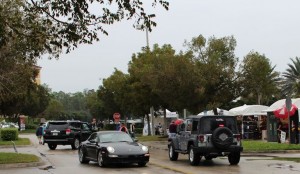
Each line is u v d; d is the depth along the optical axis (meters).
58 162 21.44
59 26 12.20
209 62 35.00
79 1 11.52
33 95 64.62
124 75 54.12
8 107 50.66
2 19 12.88
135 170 17.45
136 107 51.44
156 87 35.91
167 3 11.41
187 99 35.22
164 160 21.78
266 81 36.44
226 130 18.66
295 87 62.78
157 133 56.38
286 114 29.22
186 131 19.86
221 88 35.88
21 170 18.00
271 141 32.34
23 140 41.66
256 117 46.81
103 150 18.52
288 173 15.70
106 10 12.07
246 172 16.20
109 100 70.38
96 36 12.38
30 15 12.91
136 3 11.55
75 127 31.56
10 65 22.44
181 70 34.53
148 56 44.84
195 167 18.25
